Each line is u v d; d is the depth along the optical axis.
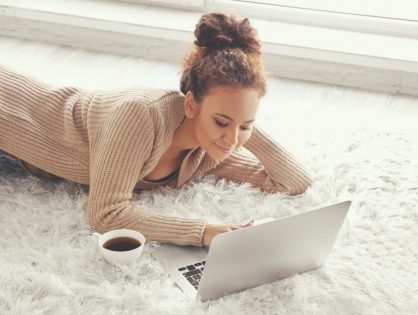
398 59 3.20
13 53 3.41
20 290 1.90
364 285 2.00
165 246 2.08
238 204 2.29
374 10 3.48
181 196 2.31
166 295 1.91
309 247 1.97
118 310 1.85
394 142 2.66
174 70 3.35
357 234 2.20
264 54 3.34
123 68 3.35
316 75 3.32
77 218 2.17
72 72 3.28
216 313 1.84
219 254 1.81
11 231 2.12
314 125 2.81
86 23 3.45
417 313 1.93
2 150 2.38
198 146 2.22
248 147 2.31
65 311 1.83
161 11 3.57
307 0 3.54
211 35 2.01
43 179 2.38
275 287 1.97
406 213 2.31
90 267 1.98
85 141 2.22
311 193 2.33
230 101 1.95
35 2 3.55
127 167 2.05
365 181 2.43
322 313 1.90
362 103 3.15
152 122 2.05
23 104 2.28
